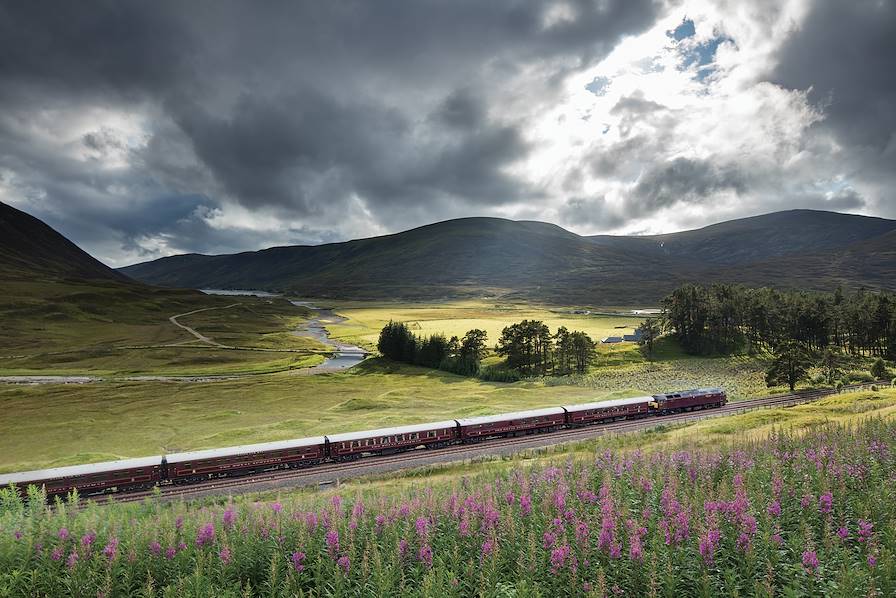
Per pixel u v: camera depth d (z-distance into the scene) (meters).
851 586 17.05
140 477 58.78
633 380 143.50
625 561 20.62
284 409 120.88
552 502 26.44
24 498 53.19
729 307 178.00
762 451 33.41
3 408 123.69
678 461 33.44
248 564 23.36
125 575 22.64
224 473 61.81
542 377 157.00
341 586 20.83
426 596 19.28
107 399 133.50
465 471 54.47
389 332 194.12
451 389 139.50
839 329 172.62
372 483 52.91
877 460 28.95
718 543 20.67
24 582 22.33
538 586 19.92
